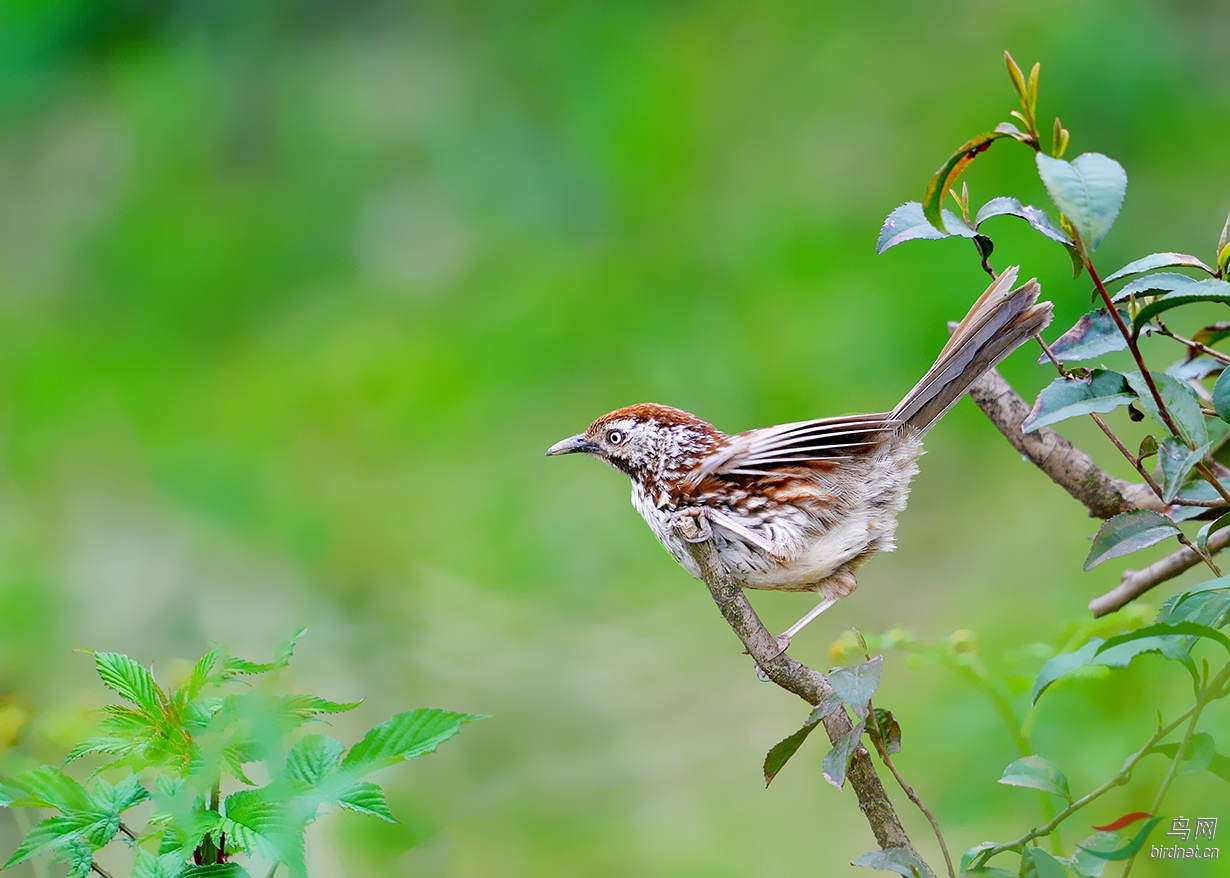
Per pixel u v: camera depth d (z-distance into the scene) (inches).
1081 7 572.1
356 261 631.2
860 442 237.1
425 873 280.4
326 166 656.4
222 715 158.9
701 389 534.3
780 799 353.4
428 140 659.4
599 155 628.7
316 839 272.8
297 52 692.1
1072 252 163.2
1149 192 527.2
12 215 656.4
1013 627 341.1
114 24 701.9
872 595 431.8
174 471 513.3
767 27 644.1
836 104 607.8
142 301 625.6
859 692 160.2
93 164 673.0
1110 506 224.5
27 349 605.0
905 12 613.9
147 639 407.2
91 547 458.6
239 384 583.5
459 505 502.6
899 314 514.6
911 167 573.6
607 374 557.6
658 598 452.1
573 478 512.7
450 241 628.7
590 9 677.3
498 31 684.7
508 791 347.6
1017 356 479.2
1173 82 544.1
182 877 156.2
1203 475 175.8
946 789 297.4
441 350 576.1
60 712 206.2
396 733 157.9
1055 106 551.5
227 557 460.4
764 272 561.6
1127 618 213.2
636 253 593.3
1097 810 246.4
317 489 506.9
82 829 156.4
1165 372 173.8
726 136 620.1
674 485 248.7
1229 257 163.6
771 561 241.9
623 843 336.8
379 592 441.1
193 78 682.2
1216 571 170.4
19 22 693.9
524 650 405.7
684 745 371.6
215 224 647.1
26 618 406.3
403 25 695.1
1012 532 439.2
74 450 545.6
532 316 577.6
